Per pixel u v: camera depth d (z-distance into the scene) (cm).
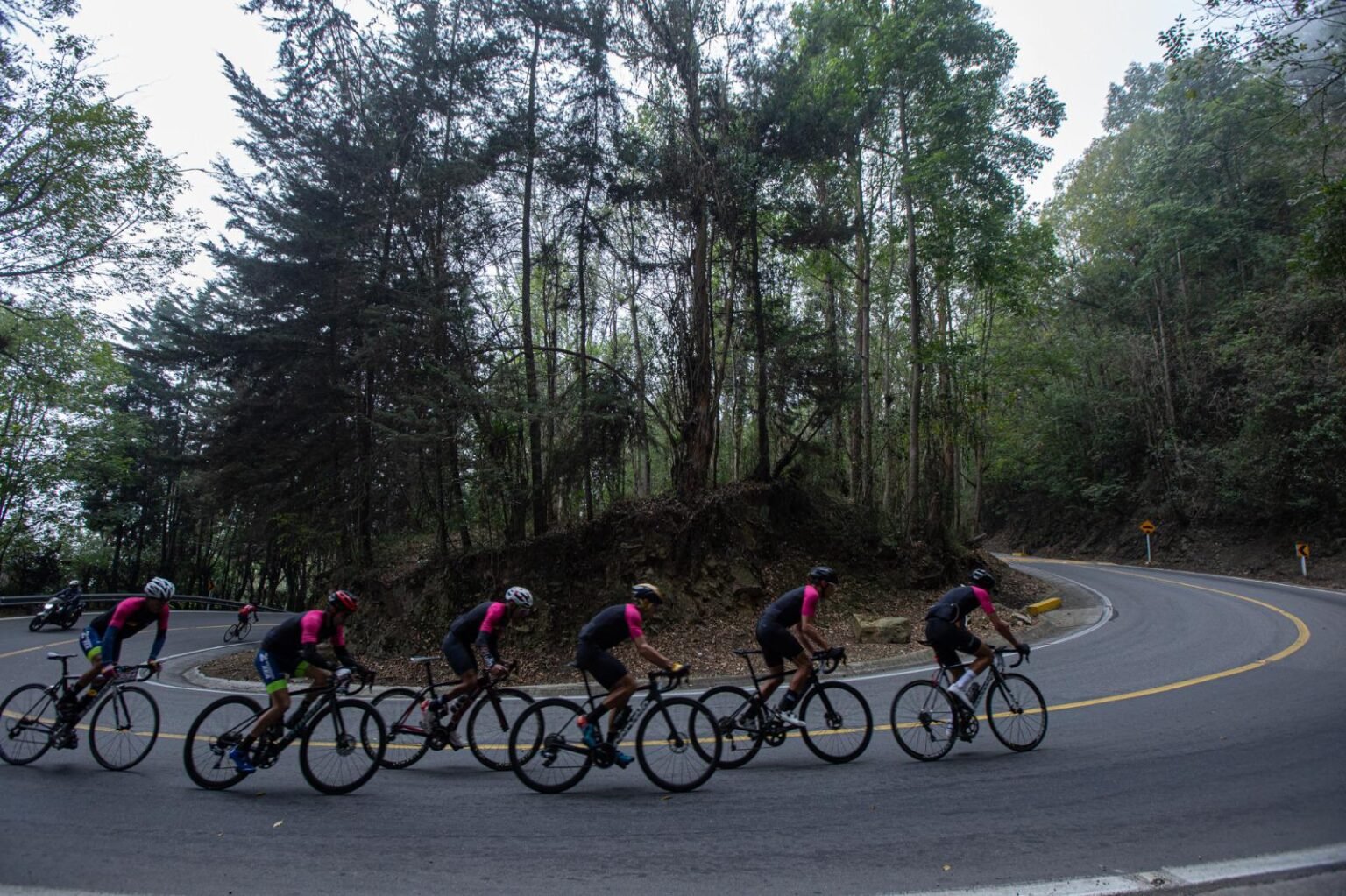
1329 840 450
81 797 593
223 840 494
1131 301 3497
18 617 2392
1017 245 2120
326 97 1798
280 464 1772
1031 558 3869
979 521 3306
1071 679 1015
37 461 3005
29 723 700
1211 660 1102
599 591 1516
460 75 1681
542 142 1744
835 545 1850
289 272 1783
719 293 2017
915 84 1933
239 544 2444
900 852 452
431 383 1551
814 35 1881
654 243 1856
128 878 429
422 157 1711
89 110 1378
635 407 1677
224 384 2047
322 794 603
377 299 1702
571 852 465
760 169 1792
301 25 1692
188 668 1622
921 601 1798
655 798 579
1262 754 633
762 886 407
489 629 688
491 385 1577
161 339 2391
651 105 1791
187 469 2020
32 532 3234
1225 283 3189
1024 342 3325
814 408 2147
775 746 660
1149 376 3400
